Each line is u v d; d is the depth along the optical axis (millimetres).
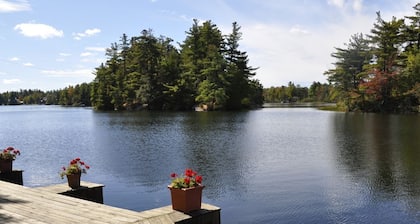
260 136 25547
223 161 16031
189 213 6293
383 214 8672
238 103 68188
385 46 52219
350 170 13727
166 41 88000
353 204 9492
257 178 12625
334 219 8383
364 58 57594
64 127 37312
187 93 68562
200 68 68438
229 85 65375
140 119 45406
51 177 13703
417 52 50594
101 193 8773
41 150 20828
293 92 133000
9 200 7246
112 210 6512
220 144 21641
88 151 19922
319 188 11172
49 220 5922
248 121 39969
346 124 34219
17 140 26266
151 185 11906
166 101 69938
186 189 6270
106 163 16031
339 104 61531
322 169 14000
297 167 14469
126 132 29703
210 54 64250
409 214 8633
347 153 17703
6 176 10367
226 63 64812
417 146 19516
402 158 16031
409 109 49125
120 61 82750
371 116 44906
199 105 67500
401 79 49969
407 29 52188
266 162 15641
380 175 12797
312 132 27828
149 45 72250
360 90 53531
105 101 80750
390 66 51000
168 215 6172
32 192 7945
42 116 62719
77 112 74562
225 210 9172
